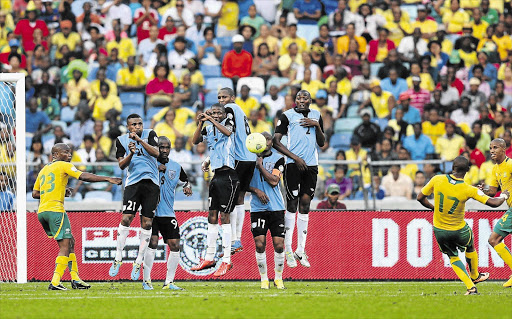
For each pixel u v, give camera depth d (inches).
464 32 2864.2
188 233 1753.2
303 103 1446.9
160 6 2945.4
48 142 2551.7
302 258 1513.3
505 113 2581.2
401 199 1968.5
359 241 1807.3
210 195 1371.8
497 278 1812.3
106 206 1982.0
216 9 2923.2
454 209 1275.8
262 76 2768.2
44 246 1758.1
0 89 2260.1
